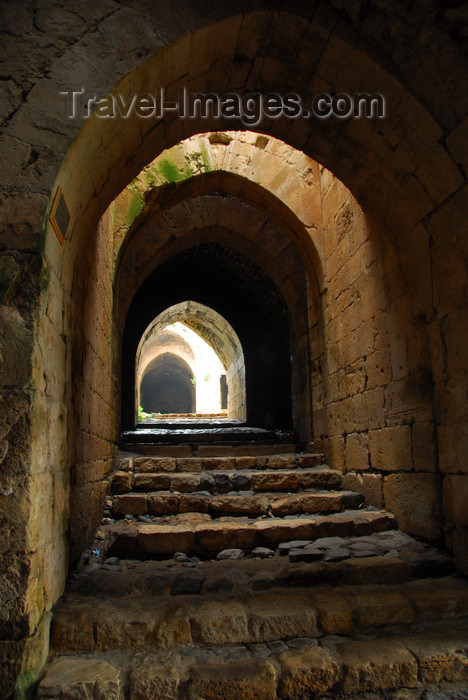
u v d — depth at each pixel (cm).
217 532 353
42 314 207
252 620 236
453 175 280
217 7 249
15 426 193
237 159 565
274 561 331
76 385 291
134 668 209
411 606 251
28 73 218
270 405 962
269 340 984
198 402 2073
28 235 203
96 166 264
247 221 682
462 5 236
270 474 482
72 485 280
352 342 480
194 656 221
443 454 320
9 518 190
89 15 230
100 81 225
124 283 637
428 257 330
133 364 875
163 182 534
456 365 304
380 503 414
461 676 216
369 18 261
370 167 336
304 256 613
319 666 209
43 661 210
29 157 210
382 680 211
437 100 266
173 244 689
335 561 316
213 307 976
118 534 341
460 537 298
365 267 446
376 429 423
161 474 474
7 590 189
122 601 258
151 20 238
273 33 273
